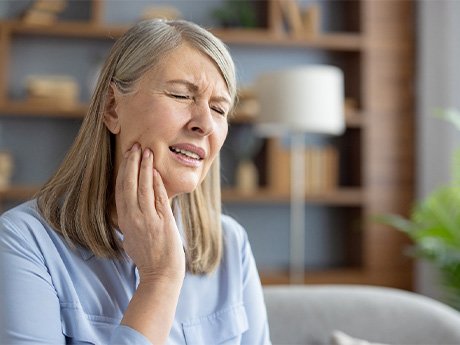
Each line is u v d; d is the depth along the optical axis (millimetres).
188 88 1126
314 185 3939
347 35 4117
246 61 4176
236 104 1484
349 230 4273
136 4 4098
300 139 3912
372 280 3955
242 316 1326
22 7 3969
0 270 1066
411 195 4023
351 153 4215
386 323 1713
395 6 4035
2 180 3799
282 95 3355
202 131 1126
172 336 1213
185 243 1296
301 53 4223
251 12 4055
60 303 1109
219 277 1334
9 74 3961
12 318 1036
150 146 1126
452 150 3869
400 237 4004
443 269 3012
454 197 3162
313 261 4254
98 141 1183
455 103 3822
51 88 3775
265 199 3889
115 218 1213
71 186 1191
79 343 1101
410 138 4031
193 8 4148
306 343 1684
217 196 1350
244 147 4102
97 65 3957
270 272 4031
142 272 1091
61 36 3963
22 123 3975
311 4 4254
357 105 4062
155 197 1125
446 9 3898
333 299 1752
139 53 1135
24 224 1127
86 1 4004
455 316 1716
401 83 4035
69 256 1147
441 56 3928
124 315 1049
